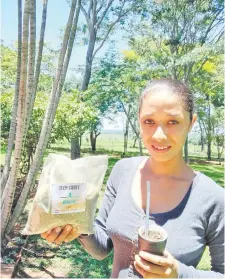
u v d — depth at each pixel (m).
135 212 1.30
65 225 1.32
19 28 3.92
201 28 12.93
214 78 14.72
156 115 1.24
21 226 5.21
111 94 12.79
